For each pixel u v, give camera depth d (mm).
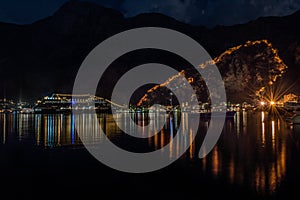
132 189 12312
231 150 20984
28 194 11859
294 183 12328
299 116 42781
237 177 13422
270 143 24172
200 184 12570
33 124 57250
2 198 11406
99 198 11258
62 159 19234
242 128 38281
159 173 14898
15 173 15414
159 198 11062
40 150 23281
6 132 39406
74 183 13375
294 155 18594
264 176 13508
